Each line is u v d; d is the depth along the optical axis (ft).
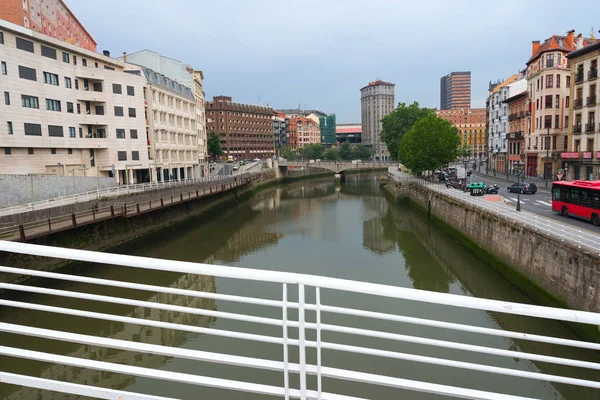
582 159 139.64
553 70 174.60
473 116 533.96
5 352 11.67
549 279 59.26
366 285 9.40
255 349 48.80
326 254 100.48
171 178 206.28
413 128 192.24
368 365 45.11
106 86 157.17
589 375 42.91
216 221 153.69
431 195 140.26
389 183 240.94
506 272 75.00
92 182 127.54
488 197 117.50
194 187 159.02
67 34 213.87
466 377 42.42
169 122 206.39
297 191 265.95
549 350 47.96
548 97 176.45
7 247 10.37
